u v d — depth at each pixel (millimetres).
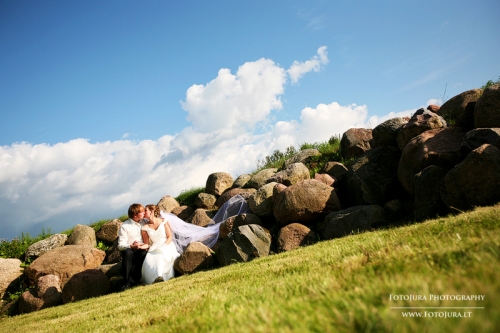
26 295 8266
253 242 7207
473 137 5777
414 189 6164
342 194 8500
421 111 7812
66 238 11859
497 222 3037
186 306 2949
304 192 7719
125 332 2678
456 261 1941
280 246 7117
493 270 1545
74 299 7926
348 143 10211
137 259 8195
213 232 9484
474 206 5109
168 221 9055
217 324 1920
